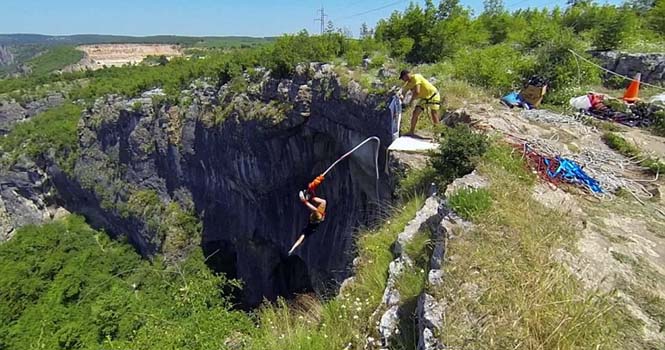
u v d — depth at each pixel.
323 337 6.11
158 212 53.09
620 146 10.86
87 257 55.16
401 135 14.25
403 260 6.77
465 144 8.52
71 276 47.56
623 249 5.77
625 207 7.44
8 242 62.22
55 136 69.88
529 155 8.98
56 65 191.25
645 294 4.80
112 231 65.25
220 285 12.76
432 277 5.07
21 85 99.62
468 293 4.57
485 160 8.27
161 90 54.19
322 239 28.80
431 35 26.44
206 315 9.44
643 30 23.28
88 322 25.59
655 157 10.21
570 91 16.00
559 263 5.04
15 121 89.69
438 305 4.62
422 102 12.46
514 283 4.56
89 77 105.25
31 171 73.50
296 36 31.66
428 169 10.18
